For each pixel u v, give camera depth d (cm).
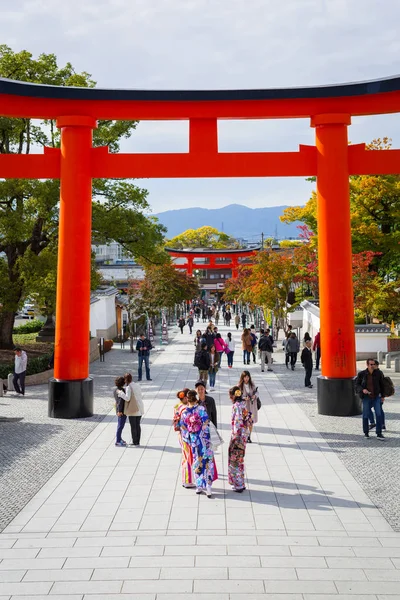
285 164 1759
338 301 1738
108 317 4366
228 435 1532
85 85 2855
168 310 6075
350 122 1744
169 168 1758
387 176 3256
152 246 3089
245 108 1736
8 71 2838
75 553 840
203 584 749
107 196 2962
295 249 3862
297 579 760
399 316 3394
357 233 3180
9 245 2959
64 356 1759
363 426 1484
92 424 1666
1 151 2995
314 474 1193
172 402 1986
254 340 3130
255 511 993
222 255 9138
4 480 1170
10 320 3102
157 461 1293
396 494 1073
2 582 759
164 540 880
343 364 1739
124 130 2970
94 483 1148
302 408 1861
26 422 1694
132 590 736
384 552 837
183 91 1677
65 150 1759
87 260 1783
